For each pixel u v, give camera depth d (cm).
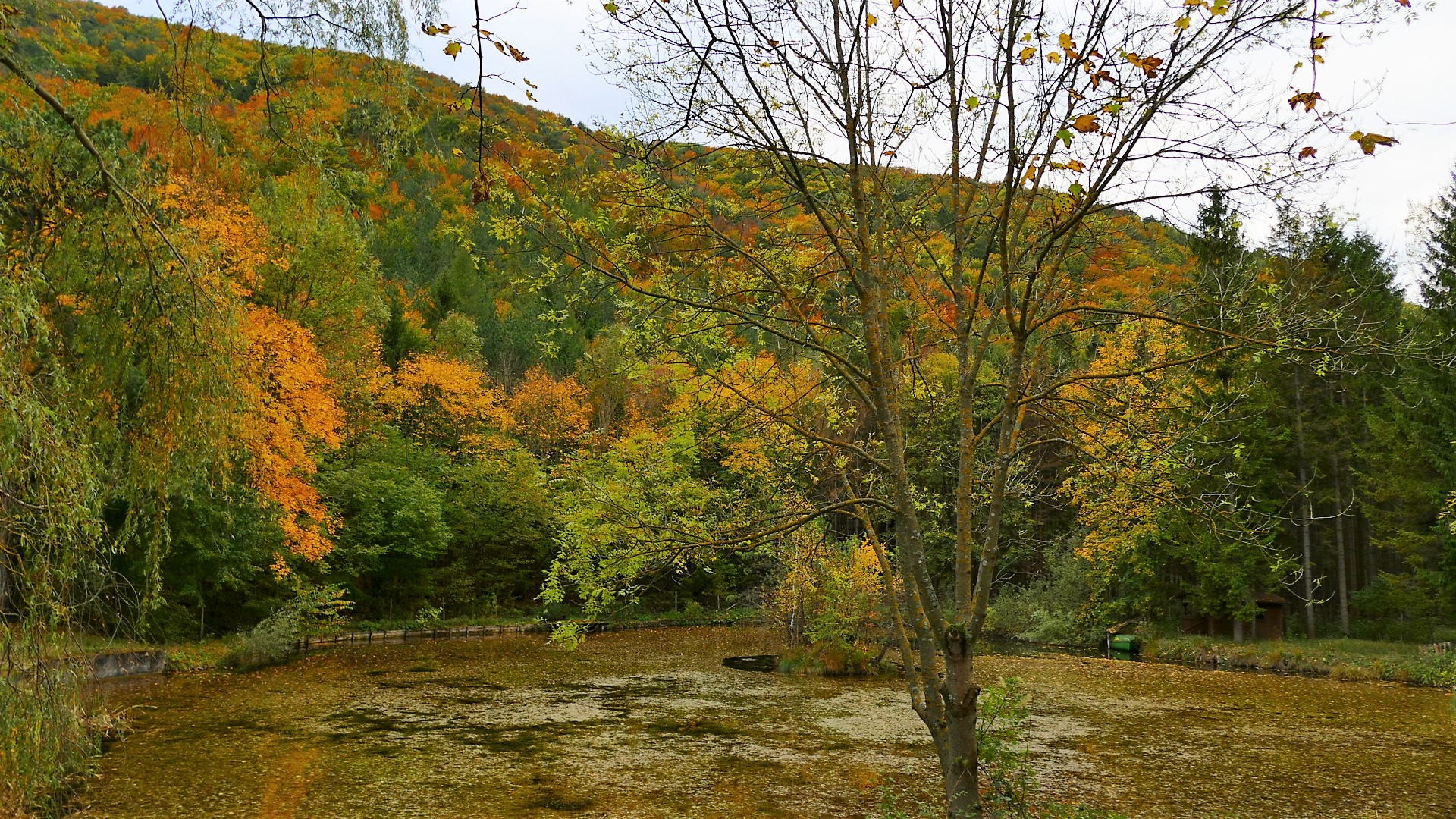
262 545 2416
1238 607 2698
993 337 782
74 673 598
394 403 3834
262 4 576
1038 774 1229
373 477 3347
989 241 666
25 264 621
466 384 4072
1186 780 1197
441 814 1049
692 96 591
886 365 672
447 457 4038
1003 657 2734
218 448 737
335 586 2844
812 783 1185
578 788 1161
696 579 4047
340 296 2655
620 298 671
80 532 596
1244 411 2206
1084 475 801
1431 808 1073
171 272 697
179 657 2155
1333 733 1543
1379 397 2767
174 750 1327
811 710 1753
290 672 2209
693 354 720
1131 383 712
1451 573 2320
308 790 1134
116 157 672
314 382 2245
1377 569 3319
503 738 1465
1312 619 2778
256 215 1923
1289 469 2617
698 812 1061
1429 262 2414
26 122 653
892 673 2281
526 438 4500
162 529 701
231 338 722
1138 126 541
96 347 682
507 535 3888
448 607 3759
